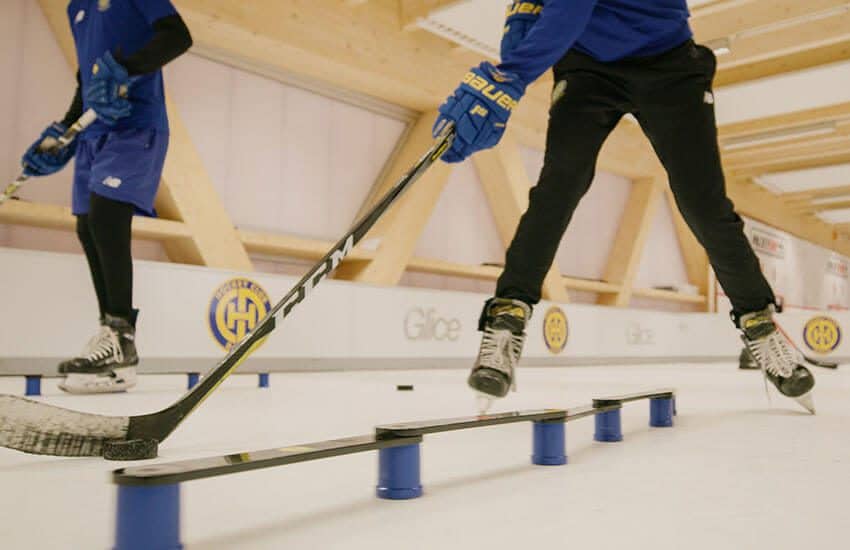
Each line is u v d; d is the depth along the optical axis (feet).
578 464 3.32
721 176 5.52
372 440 2.42
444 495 2.61
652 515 2.32
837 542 2.02
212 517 2.27
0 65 12.73
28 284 10.67
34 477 2.99
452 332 17.34
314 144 17.61
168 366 12.07
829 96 21.16
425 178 18.45
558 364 20.47
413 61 17.94
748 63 20.63
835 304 43.50
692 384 10.67
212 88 15.62
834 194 34.01
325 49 15.97
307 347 14.23
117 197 7.17
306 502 2.49
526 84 4.46
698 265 30.68
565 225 5.13
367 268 17.29
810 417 5.64
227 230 14.58
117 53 6.70
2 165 12.73
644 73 5.23
